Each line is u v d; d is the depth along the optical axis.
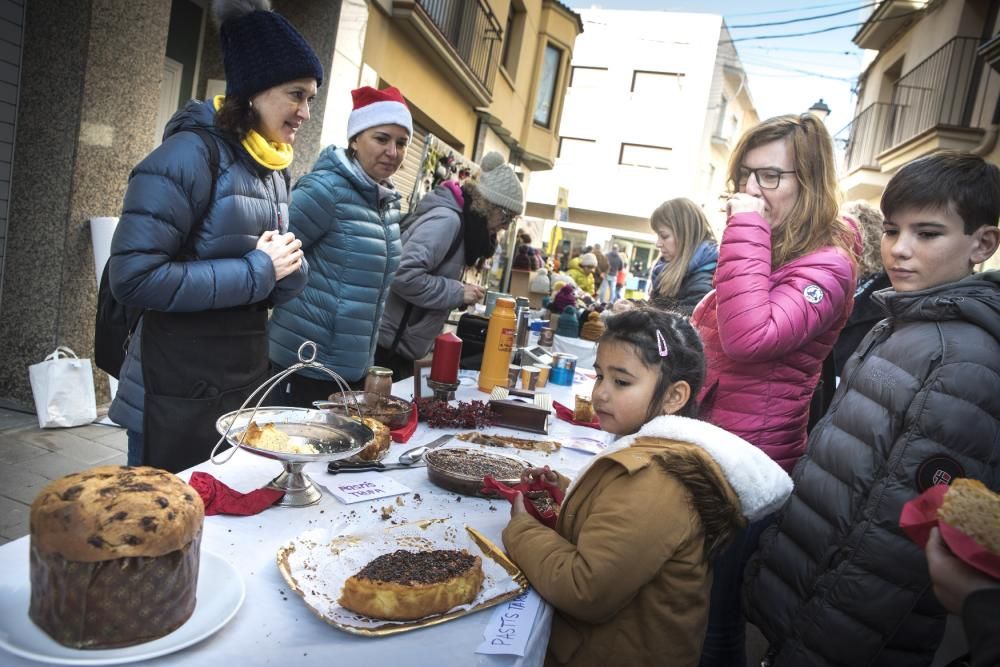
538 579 1.06
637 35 22.22
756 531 1.63
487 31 9.60
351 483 1.38
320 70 1.73
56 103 3.43
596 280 11.49
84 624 0.73
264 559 1.03
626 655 1.12
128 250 1.48
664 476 1.10
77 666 0.71
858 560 1.27
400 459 1.53
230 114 1.62
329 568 0.99
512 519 1.20
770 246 1.60
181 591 0.79
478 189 2.96
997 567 0.73
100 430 3.51
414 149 8.34
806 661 1.36
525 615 0.98
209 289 1.56
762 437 1.63
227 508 1.15
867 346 1.51
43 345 3.57
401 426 1.73
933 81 10.16
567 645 1.13
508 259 12.88
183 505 0.81
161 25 3.78
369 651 0.84
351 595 0.89
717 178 26.09
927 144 9.30
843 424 1.40
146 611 0.76
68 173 3.46
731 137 27.12
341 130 5.47
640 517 1.05
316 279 2.32
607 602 1.03
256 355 1.76
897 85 11.88
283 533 1.12
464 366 2.95
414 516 1.26
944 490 0.85
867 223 2.87
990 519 0.75
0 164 3.44
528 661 0.91
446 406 1.94
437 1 7.61
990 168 1.32
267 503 1.19
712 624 1.67
